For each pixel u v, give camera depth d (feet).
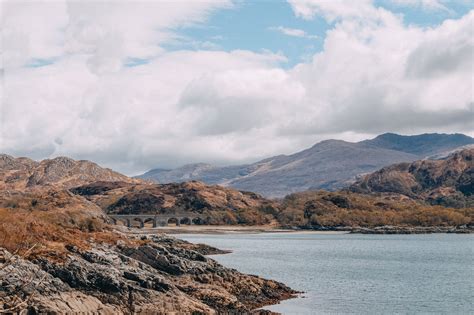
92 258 239.50
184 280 265.34
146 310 205.36
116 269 226.58
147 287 220.43
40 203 601.21
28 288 184.24
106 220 619.67
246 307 246.68
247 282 282.36
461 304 285.43
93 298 200.44
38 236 254.68
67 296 192.34
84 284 211.61
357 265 485.15
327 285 346.74
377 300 293.23
